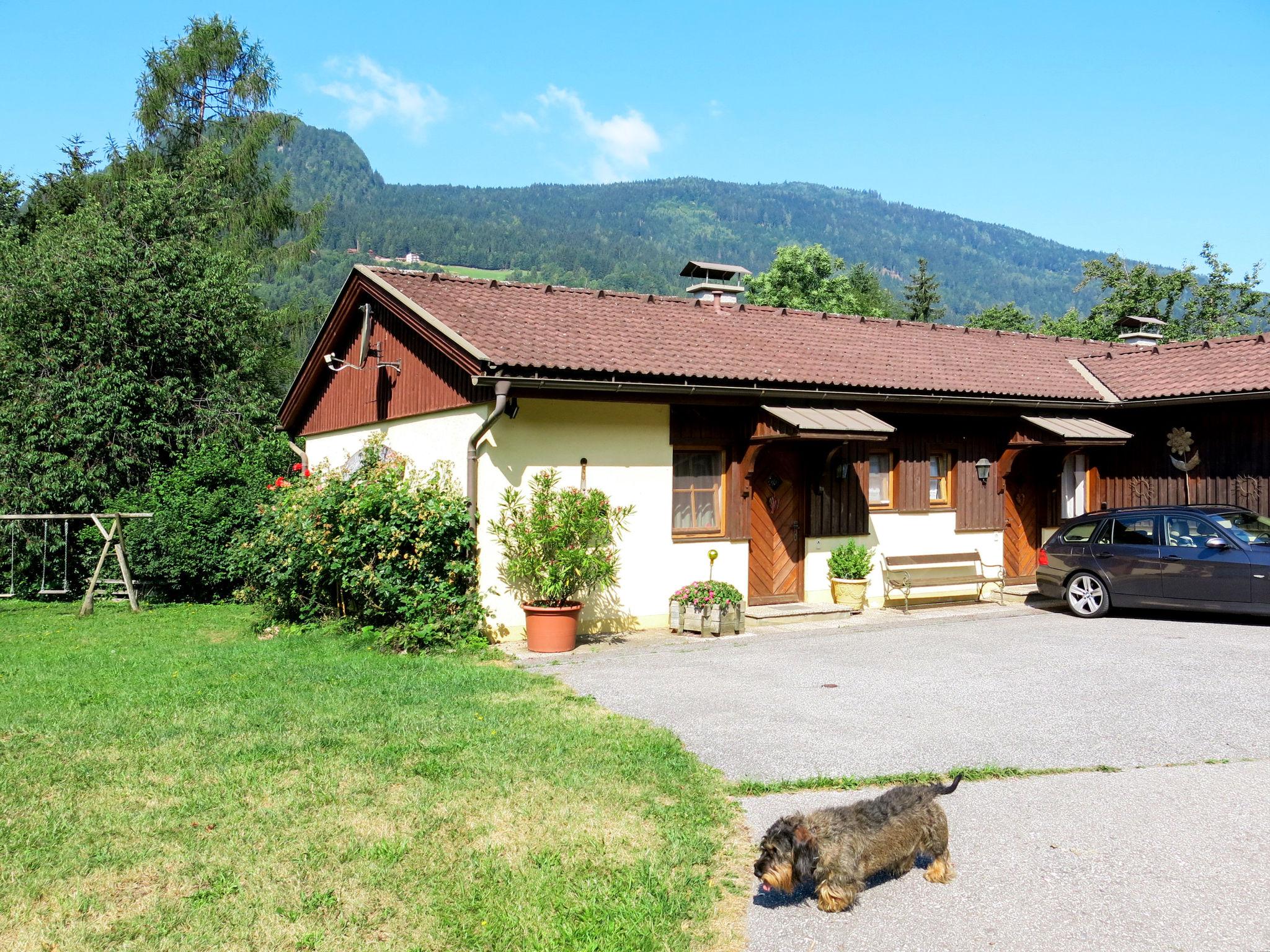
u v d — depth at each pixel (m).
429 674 9.16
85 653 10.45
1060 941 4.21
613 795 5.89
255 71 29.16
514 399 10.63
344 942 4.19
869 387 12.99
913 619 13.10
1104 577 13.07
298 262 29.33
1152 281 42.09
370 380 14.36
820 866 4.43
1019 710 7.97
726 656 10.30
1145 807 5.79
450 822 5.45
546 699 8.23
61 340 16.95
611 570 11.02
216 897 4.57
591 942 4.18
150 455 17.41
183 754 6.58
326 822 5.43
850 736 7.22
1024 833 5.42
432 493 10.95
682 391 11.46
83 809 5.62
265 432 18.88
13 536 16.11
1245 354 15.32
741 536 12.80
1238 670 9.40
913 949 4.16
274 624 12.55
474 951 4.14
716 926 4.39
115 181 25.75
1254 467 14.20
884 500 14.58
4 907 4.46
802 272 51.56
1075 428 14.78
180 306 17.94
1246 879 4.77
